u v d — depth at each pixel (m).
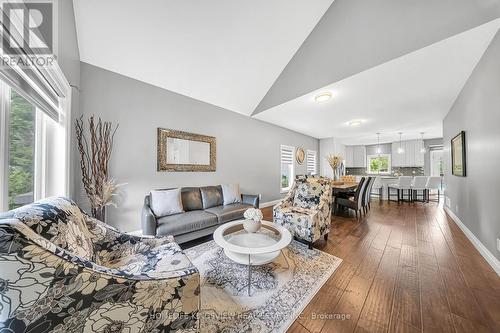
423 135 6.30
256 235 2.06
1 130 1.08
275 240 1.93
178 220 2.46
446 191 4.26
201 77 3.15
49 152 1.75
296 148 6.06
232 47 2.80
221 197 3.47
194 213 2.77
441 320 1.29
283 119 4.70
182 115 3.38
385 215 4.09
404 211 4.46
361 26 2.43
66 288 0.73
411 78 2.65
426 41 2.00
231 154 4.19
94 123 2.48
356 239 2.75
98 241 1.38
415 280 1.75
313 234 2.39
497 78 1.86
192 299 0.98
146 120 2.95
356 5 2.44
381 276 1.81
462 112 2.95
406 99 3.34
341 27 2.62
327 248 2.45
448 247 2.46
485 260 2.10
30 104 1.42
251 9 2.42
